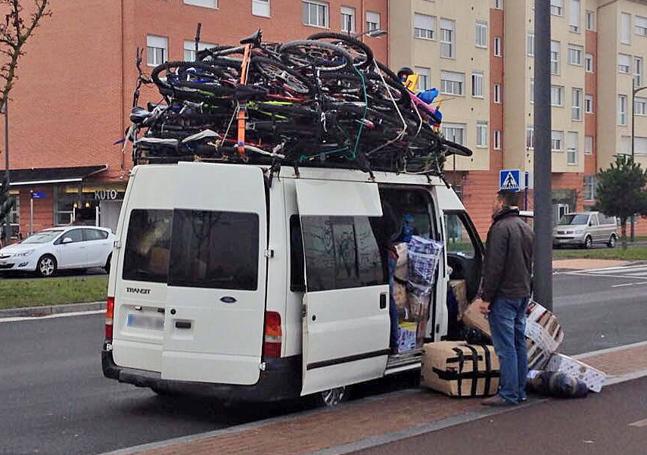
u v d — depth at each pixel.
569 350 10.92
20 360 10.07
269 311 6.50
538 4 8.37
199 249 6.61
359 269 7.17
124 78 33.97
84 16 35.00
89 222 35.22
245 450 5.77
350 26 41.56
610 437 6.13
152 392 8.23
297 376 6.66
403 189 8.11
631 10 56.41
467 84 46.25
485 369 7.43
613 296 18.22
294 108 6.66
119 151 34.31
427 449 5.79
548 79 8.38
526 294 7.02
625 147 56.41
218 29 35.56
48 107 36.56
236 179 6.60
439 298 8.15
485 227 48.12
